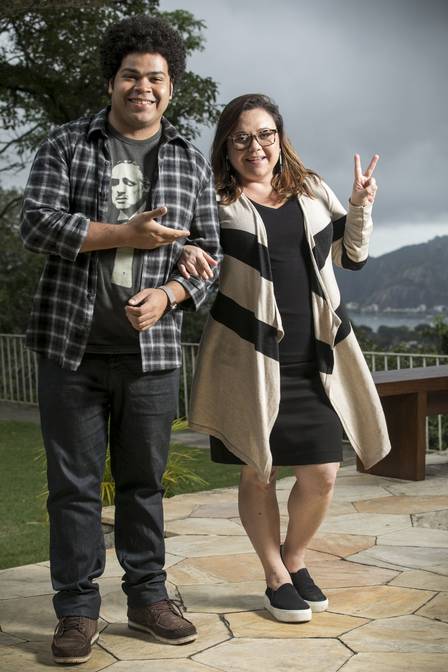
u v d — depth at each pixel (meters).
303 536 3.18
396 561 3.78
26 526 5.70
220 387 3.07
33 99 13.59
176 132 2.88
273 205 3.08
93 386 2.84
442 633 2.96
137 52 2.74
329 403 3.06
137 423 2.88
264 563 3.16
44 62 12.60
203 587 3.48
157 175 2.81
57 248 2.70
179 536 4.25
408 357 8.48
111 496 5.34
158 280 2.81
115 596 3.39
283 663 2.75
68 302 2.77
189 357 10.13
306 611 3.07
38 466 7.84
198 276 2.80
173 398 2.94
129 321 2.78
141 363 2.83
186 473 5.91
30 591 3.49
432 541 4.08
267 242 3.01
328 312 3.02
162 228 2.63
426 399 5.48
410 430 5.48
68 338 2.77
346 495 5.11
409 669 2.69
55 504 2.85
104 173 2.78
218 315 3.08
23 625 3.14
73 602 2.84
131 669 2.73
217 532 4.33
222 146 3.14
